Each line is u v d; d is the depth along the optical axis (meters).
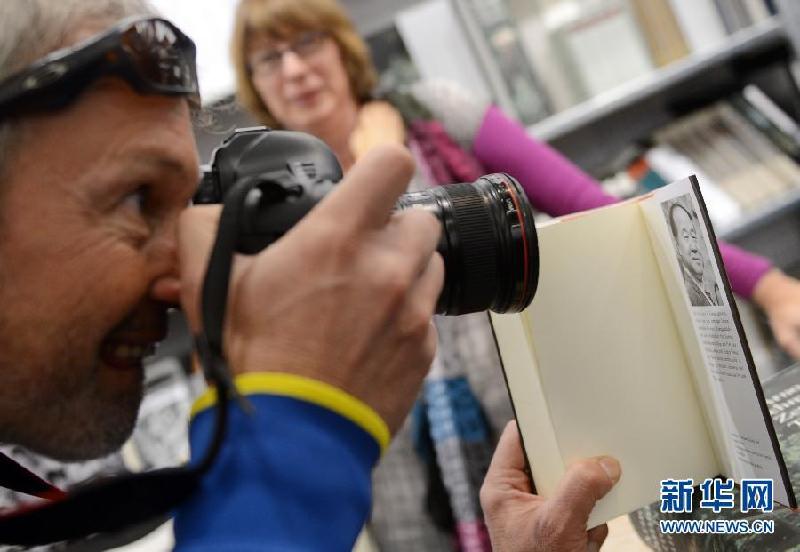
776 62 1.58
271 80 1.10
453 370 0.90
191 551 0.31
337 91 1.09
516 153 1.02
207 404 0.35
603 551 0.56
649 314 0.49
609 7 1.50
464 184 0.49
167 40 0.42
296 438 0.33
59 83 0.37
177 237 0.39
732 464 0.48
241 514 0.32
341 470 0.34
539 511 0.47
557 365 0.48
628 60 1.50
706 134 1.55
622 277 0.49
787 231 1.73
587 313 0.48
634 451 0.49
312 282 0.35
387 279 0.35
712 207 1.47
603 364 0.48
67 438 0.45
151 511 0.34
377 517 0.99
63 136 0.38
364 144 1.01
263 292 0.35
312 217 0.36
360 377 0.36
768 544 0.42
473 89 1.51
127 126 0.40
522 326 0.48
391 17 1.63
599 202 0.96
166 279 0.44
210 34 1.21
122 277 0.41
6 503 0.64
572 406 0.48
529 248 0.46
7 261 0.38
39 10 0.39
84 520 0.37
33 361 0.41
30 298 0.39
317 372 0.35
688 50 1.50
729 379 0.45
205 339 0.33
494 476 0.53
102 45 0.37
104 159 0.39
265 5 1.05
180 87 0.43
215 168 0.46
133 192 0.42
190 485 0.33
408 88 1.09
